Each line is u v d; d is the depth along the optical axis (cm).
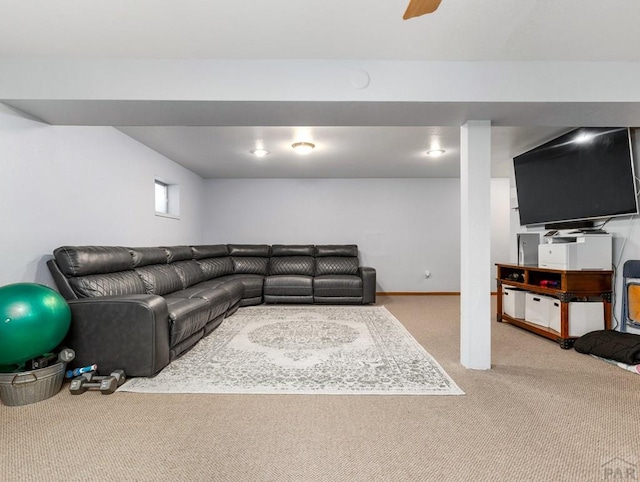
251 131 333
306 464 133
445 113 220
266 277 483
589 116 226
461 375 221
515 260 422
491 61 202
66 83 198
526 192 364
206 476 126
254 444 146
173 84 200
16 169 216
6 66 197
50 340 184
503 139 340
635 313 268
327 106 210
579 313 279
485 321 231
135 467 131
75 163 269
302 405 181
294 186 583
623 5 150
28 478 125
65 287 231
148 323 211
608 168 274
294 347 280
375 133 338
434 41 182
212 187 584
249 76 201
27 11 155
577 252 282
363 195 583
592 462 133
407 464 133
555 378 216
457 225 579
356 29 171
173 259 379
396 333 322
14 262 215
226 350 272
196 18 162
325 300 473
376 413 173
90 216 288
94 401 185
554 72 201
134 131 332
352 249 541
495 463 133
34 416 168
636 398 188
